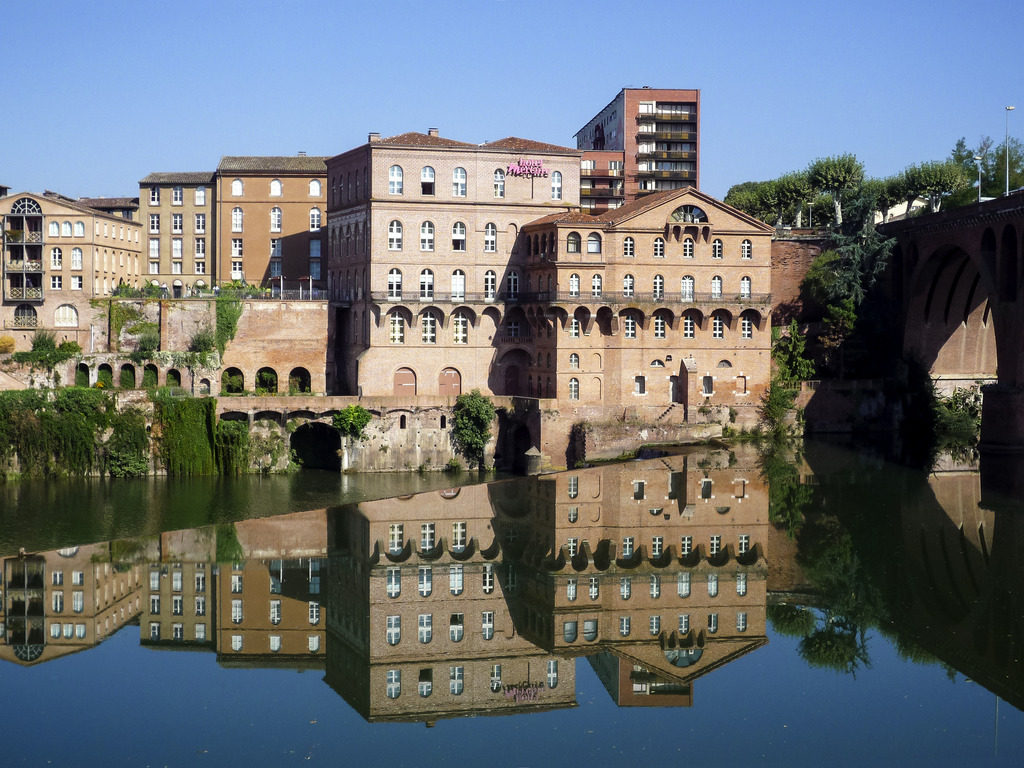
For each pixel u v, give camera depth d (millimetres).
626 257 113375
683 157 167750
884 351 124000
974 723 46938
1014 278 104625
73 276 129625
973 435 114812
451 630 57812
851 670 53062
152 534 77500
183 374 115250
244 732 44750
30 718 45594
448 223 116188
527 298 115938
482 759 43219
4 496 97312
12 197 129625
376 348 114688
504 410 112250
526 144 118812
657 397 115000
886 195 146750
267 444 108500
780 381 118875
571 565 69875
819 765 43344
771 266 126375
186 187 149875
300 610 59844
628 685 51094
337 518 82250
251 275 146250
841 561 71000
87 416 105812
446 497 90438
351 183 121125
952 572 68875
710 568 69500
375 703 47906
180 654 52844
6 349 120938
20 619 57500
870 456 106688
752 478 96188
